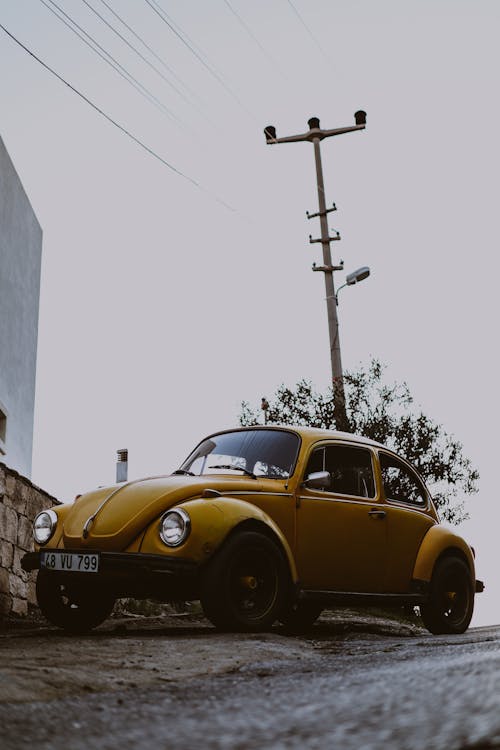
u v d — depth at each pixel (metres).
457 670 3.22
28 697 3.39
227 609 5.96
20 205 15.88
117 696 3.36
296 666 4.34
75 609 6.74
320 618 9.60
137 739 2.32
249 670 4.32
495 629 9.01
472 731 2.06
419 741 2.01
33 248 16.83
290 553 6.45
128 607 9.35
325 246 19.91
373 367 16.19
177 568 5.83
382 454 7.75
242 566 6.14
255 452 7.20
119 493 6.31
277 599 6.27
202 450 7.54
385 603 7.31
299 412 16.28
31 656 4.46
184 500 6.18
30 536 7.89
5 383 14.69
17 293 15.65
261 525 6.33
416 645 5.48
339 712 2.49
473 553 8.20
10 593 7.40
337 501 7.05
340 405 15.91
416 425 15.62
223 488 6.42
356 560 7.09
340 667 4.09
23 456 16.00
